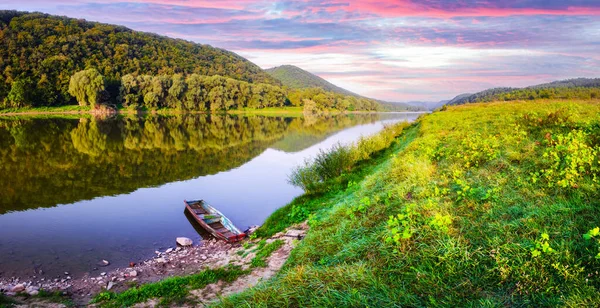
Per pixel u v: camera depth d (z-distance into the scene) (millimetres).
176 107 110125
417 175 10984
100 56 125125
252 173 26125
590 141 10516
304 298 5738
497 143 12164
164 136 47656
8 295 8992
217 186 22156
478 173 9984
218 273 9211
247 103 136250
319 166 19375
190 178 24328
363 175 17844
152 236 14031
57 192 20328
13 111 84250
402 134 33625
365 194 11453
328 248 8016
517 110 26672
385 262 6516
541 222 6453
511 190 8172
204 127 63375
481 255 5953
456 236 6656
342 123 87562
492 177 9383
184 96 110875
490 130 16781
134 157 31781
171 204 18234
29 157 30250
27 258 11797
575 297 4594
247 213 16984
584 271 5113
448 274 5723
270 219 14102
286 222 13344
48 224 15164
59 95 95312
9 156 30406
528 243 5887
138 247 12977
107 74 115375
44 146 36000
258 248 11250
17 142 37781
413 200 9000
